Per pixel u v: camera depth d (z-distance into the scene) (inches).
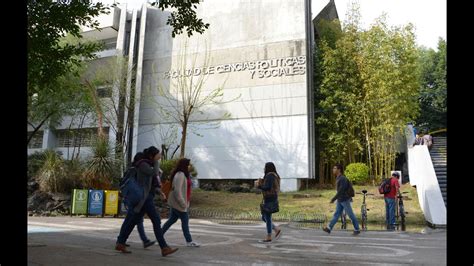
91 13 272.7
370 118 813.2
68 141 1045.8
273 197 309.6
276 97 851.4
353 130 828.6
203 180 891.4
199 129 903.7
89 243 273.3
